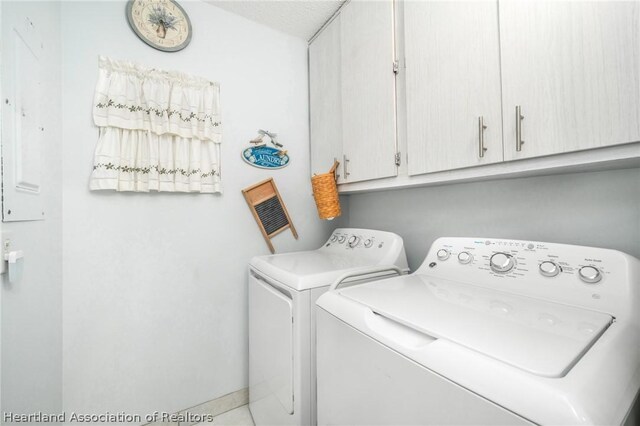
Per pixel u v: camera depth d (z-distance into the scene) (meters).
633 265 0.79
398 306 0.84
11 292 0.80
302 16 1.88
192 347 1.67
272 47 2.00
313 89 2.10
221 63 1.78
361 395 0.79
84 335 1.38
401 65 1.37
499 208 1.32
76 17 1.36
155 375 1.56
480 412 0.51
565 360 0.53
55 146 1.23
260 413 1.52
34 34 1.00
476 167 1.06
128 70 1.47
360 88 1.60
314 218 2.17
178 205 1.64
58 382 1.27
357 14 1.62
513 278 0.97
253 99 1.91
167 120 1.55
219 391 1.75
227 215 1.80
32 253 0.97
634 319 0.71
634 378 0.56
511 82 0.92
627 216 0.96
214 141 1.72
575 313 0.76
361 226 2.15
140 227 1.53
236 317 1.82
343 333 0.87
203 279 1.71
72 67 1.34
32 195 0.97
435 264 1.23
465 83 1.06
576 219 1.08
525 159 0.91
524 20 0.89
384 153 1.45
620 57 0.70
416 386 0.63
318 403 1.01
